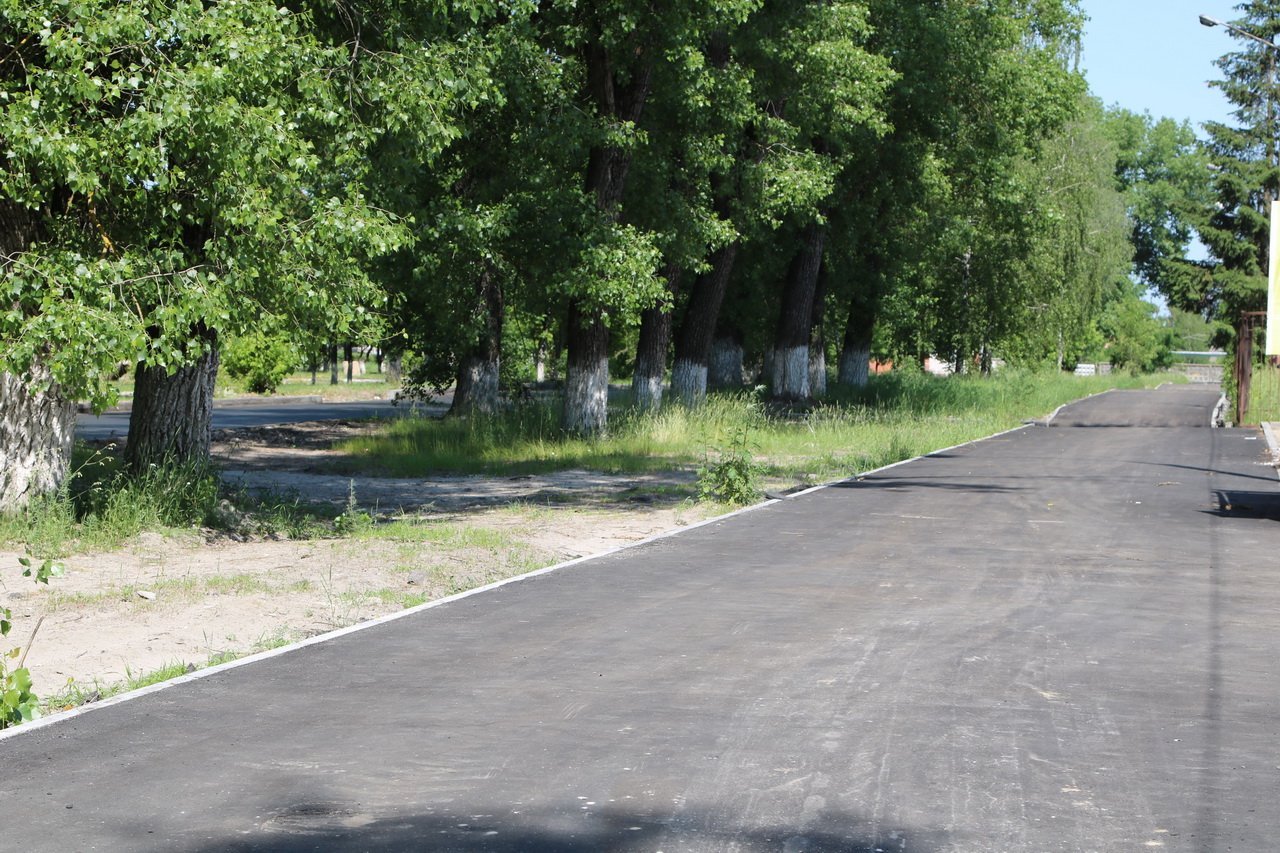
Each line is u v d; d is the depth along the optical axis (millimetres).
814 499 19594
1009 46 42906
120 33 12195
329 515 17375
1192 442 33969
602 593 11227
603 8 25453
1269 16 77875
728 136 30281
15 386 13977
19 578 11570
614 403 44312
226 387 62625
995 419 42906
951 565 12992
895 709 7254
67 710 7414
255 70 12961
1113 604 10812
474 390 35031
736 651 8820
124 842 5137
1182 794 5754
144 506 14500
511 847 5066
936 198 44375
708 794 5742
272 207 13672
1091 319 84062
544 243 25797
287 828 5293
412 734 6727
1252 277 76312
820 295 51375
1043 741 6613
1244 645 9141
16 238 13734
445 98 16203
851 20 31781
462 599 10922
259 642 9391
